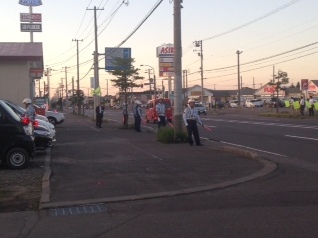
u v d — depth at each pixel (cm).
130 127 3431
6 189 1112
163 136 2173
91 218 851
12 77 2945
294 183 1116
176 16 2106
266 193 1009
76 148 2000
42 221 838
